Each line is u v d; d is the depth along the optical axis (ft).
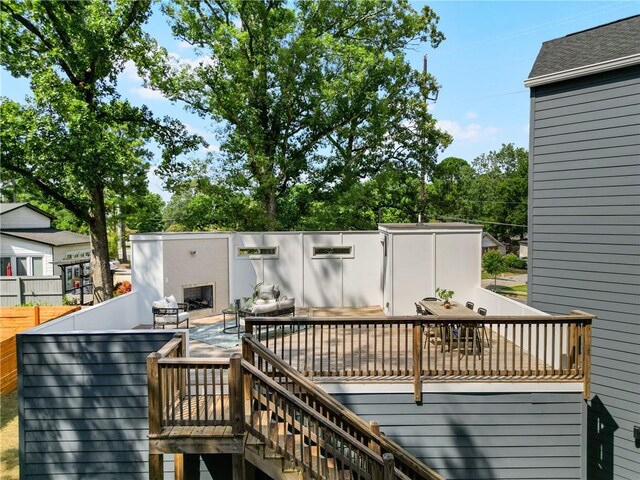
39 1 41.55
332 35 61.57
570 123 24.86
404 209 76.18
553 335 20.11
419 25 62.85
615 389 23.26
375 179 61.31
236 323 34.47
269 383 15.76
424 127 64.95
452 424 20.38
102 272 50.37
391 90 60.54
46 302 55.93
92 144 40.65
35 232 79.51
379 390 20.10
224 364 15.99
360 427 17.03
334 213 61.16
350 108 60.03
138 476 20.10
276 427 16.22
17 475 21.48
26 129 39.55
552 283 25.82
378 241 42.22
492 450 20.44
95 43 43.11
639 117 22.40
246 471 18.35
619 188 23.13
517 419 20.38
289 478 15.74
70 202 49.26
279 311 30.99
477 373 20.43
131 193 50.72
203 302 39.60
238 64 54.03
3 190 46.37
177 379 17.46
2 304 55.47
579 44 26.61
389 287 35.94
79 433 20.04
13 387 31.50
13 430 25.88
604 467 23.53
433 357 23.77
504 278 111.65
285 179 64.59
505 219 148.87
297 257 42.04
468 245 35.68
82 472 20.10
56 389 19.94
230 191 58.80
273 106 59.93
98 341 19.88
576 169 24.71
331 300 42.27
